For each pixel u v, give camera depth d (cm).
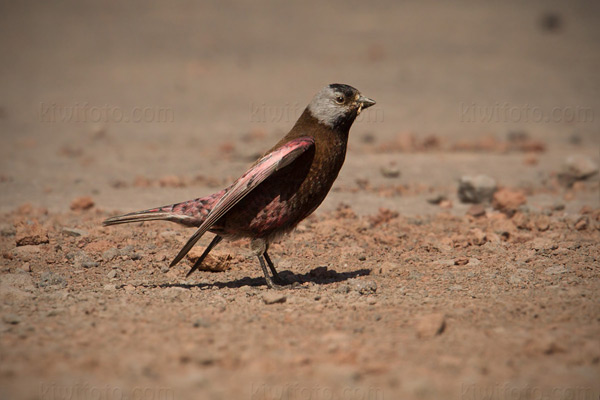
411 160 2128
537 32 5197
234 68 4091
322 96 961
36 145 2539
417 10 5969
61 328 800
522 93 3484
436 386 648
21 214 1525
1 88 3675
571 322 812
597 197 1688
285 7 6041
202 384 651
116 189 1831
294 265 1152
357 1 6303
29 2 6097
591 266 1080
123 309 879
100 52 4553
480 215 1480
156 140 2603
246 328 806
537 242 1224
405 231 1345
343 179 1888
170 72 4003
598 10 5997
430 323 775
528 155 2241
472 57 4384
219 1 6228
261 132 2598
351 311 874
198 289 991
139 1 6184
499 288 980
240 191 913
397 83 3700
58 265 1130
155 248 1219
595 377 667
